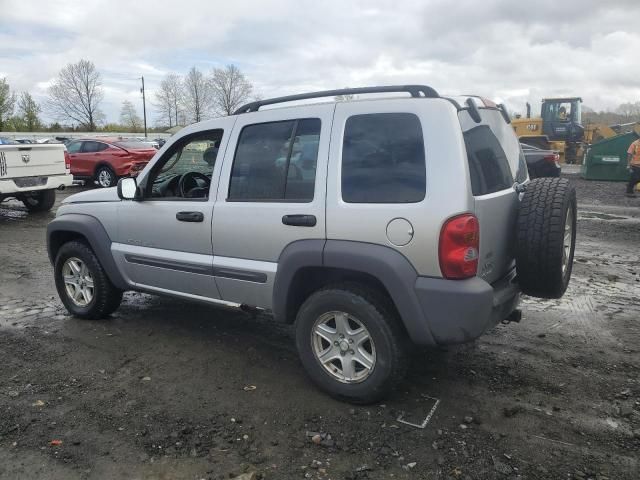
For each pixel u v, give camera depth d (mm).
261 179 3766
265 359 4188
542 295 3514
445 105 3129
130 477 2779
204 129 4184
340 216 3305
